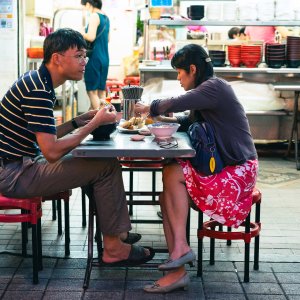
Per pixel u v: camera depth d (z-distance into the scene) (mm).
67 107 7934
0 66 6570
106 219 3305
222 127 3285
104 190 3268
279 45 6832
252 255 3820
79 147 3082
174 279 3262
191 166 3279
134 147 3082
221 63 6941
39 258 3533
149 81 6945
